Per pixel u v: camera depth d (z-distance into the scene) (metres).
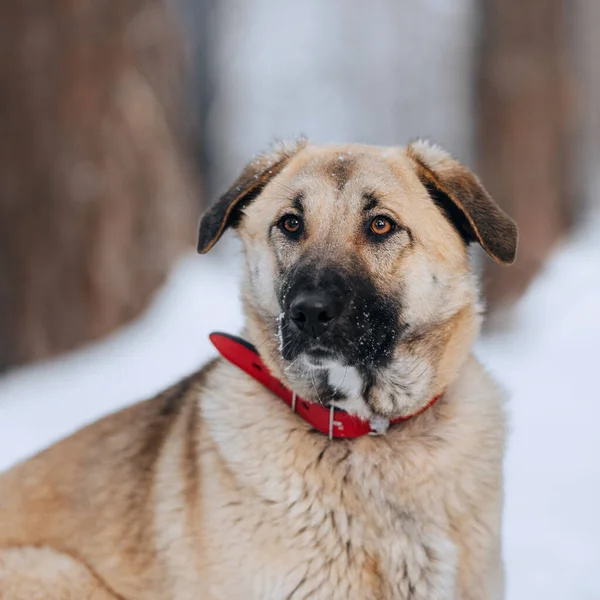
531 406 10.96
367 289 5.04
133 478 5.39
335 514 4.78
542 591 6.88
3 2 12.31
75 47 12.63
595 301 14.37
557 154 16.44
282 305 5.12
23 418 10.54
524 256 15.67
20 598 5.30
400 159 5.31
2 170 12.45
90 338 12.95
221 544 4.85
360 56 48.34
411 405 5.04
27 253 12.58
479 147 16.36
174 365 12.03
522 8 15.80
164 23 14.79
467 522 4.94
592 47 34.38
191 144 26.25
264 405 5.05
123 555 5.28
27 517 5.52
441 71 46.88
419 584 4.80
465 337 5.16
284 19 47.41
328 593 4.75
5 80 12.38
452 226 5.20
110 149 12.98
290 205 5.23
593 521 8.00
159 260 13.84
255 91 46.03
